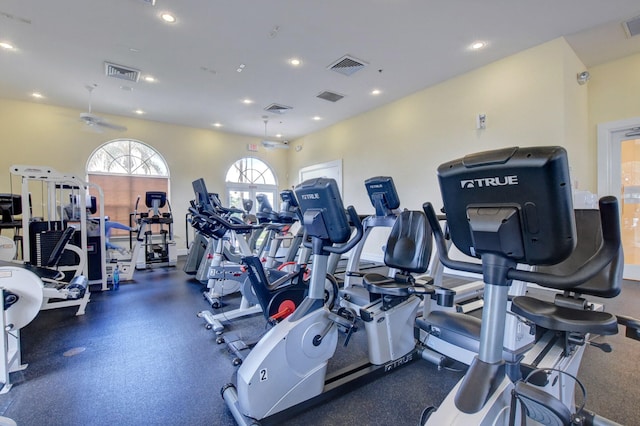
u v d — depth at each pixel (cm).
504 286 93
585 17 348
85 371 217
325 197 154
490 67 452
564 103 387
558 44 389
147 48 404
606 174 452
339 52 419
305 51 416
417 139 555
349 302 282
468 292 338
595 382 197
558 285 84
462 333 198
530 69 412
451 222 99
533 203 77
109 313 338
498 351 95
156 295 410
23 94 554
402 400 180
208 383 203
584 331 110
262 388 151
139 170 708
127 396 188
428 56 431
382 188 278
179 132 750
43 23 348
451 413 89
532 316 122
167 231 683
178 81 505
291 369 160
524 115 418
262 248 435
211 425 163
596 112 461
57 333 283
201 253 512
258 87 530
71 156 631
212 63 445
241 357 220
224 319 307
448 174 91
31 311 217
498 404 90
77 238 391
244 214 486
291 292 229
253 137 860
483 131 461
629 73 436
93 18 340
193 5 322
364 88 537
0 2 313
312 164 823
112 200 679
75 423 165
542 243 80
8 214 429
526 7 329
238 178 844
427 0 318
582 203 371
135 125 696
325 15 341
